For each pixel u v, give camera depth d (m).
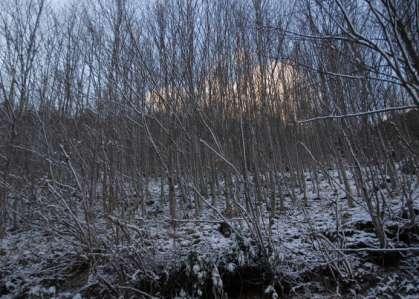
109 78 7.75
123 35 8.18
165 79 7.46
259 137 8.04
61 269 5.69
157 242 5.82
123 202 6.87
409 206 5.62
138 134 8.60
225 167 7.57
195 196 7.48
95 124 7.59
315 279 5.10
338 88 5.81
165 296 4.98
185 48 8.25
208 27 9.09
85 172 6.47
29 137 7.38
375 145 6.70
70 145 6.81
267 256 4.98
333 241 5.76
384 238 5.25
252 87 8.06
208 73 8.98
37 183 6.78
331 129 7.66
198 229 6.44
